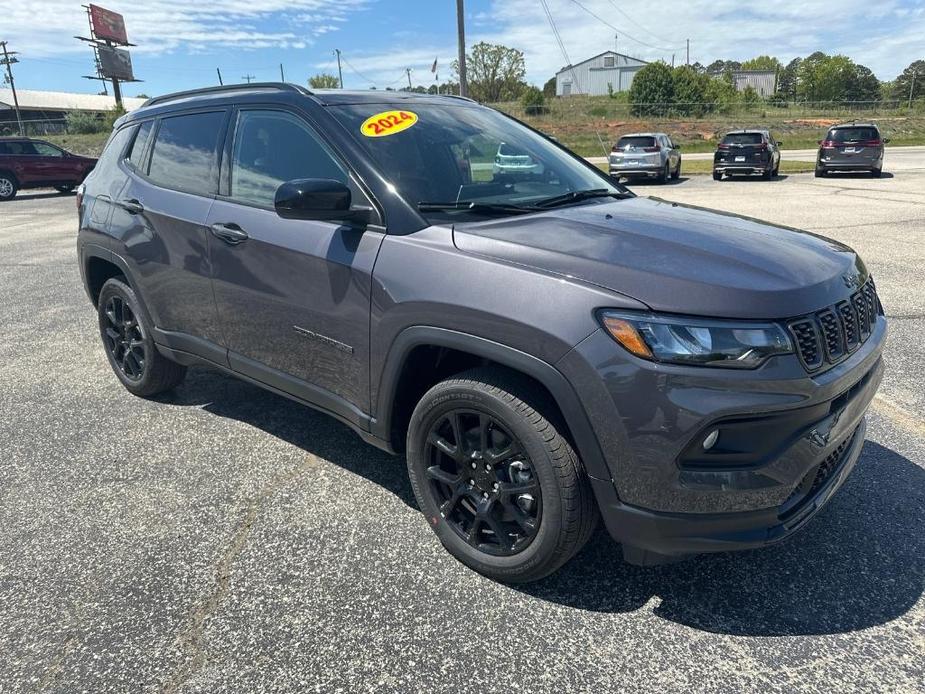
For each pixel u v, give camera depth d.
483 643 2.15
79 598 2.38
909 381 4.18
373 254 2.53
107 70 56.28
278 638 2.18
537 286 2.12
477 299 2.21
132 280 3.79
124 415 3.95
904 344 4.84
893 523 2.73
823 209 12.12
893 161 25.52
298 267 2.79
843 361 2.19
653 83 44.09
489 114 3.62
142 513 2.91
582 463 2.15
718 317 1.96
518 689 1.97
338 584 2.44
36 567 2.56
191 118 3.55
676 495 2.00
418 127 3.03
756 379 1.94
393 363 2.49
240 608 2.32
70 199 19.00
